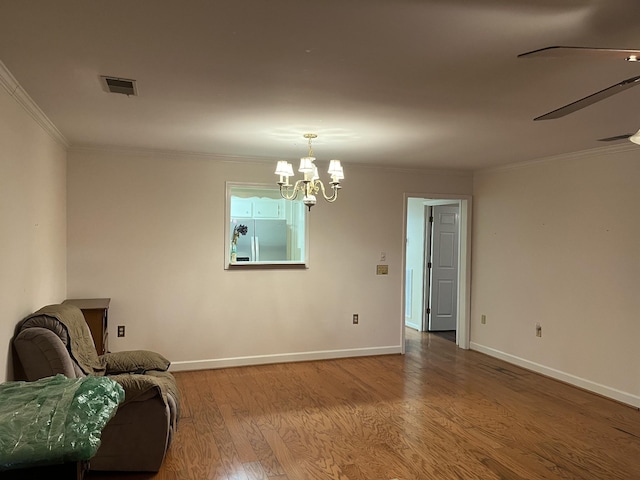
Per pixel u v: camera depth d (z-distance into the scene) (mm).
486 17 1768
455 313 7543
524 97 2820
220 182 5148
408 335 7113
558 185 4953
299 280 5512
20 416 1703
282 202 6148
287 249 6086
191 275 5074
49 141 3752
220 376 4918
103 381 2021
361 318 5785
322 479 2877
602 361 4473
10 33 1960
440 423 3752
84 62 2297
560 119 3354
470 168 5922
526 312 5352
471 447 3336
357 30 1904
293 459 3127
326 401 4223
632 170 4219
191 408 4016
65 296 4605
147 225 4910
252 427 3633
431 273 7398
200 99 2912
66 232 4645
